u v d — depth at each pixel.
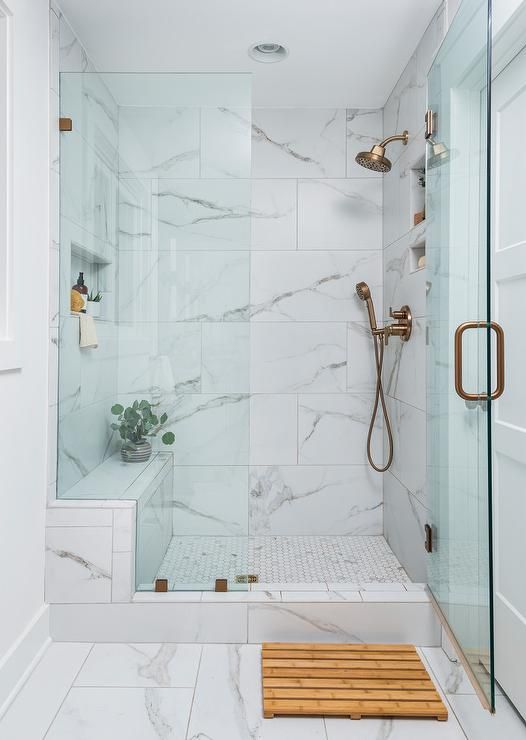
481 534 1.62
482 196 1.56
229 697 1.83
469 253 1.68
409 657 2.05
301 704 1.77
